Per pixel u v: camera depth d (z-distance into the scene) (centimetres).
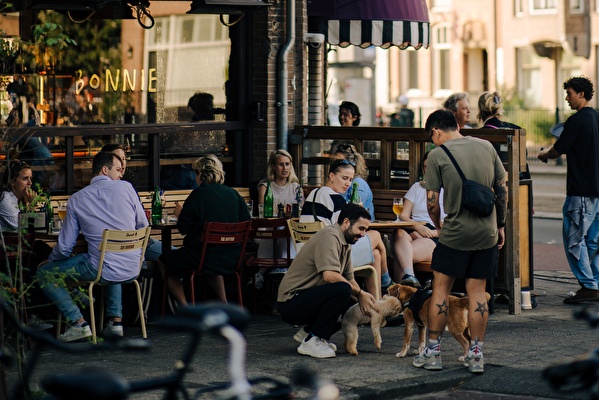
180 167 1549
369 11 1747
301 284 1129
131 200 1203
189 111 1598
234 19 1593
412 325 1107
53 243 1340
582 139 1450
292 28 1608
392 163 1545
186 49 1609
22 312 966
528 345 1177
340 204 1345
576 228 1461
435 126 1083
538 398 990
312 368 1064
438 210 1067
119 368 1064
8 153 1109
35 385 981
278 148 1612
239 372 587
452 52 5544
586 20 5069
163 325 588
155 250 1333
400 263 1391
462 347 1129
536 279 1719
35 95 1493
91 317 1159
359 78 4856
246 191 1568
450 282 1059
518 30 5266
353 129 1565
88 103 1544
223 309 598
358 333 1247
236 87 1602
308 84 1788
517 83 5303
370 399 967
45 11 1509
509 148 1366
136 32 1593
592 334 1244
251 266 1376
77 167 1451
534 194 3362
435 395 1009
